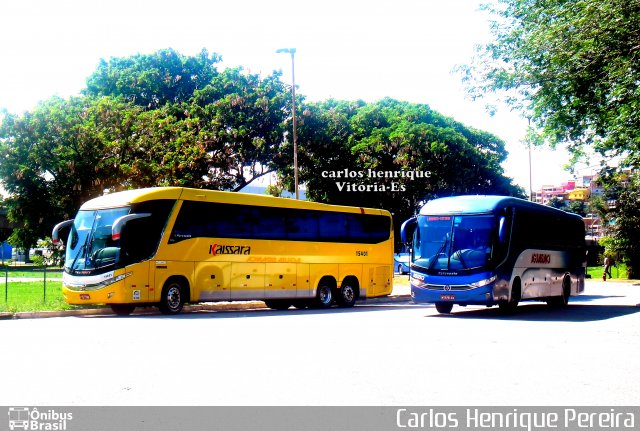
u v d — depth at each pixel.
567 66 20.30
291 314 20.98
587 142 23.67
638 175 25.00
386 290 28.25
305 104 54.72
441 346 12.27
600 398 7.80
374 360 10.46
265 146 52.38
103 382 8.55
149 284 19.80
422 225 20.75
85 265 19.64
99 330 14.97
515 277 20.86
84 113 41.06
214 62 55.97
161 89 52.75
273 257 23.56
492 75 22.84
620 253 53.50
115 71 51.59
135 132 42.03
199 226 21.30
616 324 17.20
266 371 9.40
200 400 7.55
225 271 21.97
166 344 12.36
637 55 19.20
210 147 49.03
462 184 55.94
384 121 57.53
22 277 42.44
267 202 23.64
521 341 13.21
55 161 40.75
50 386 8.30
